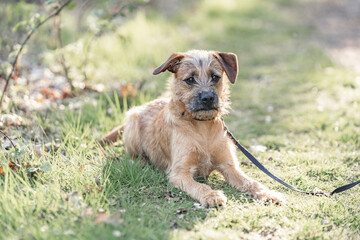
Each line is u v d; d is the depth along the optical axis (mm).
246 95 8398
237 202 4098
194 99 4449
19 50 6066
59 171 4395
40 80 7723
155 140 5125
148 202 3992
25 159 4500
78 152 4953
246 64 10617
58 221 3400
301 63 10586
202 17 14312
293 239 3443
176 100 4684
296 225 3627
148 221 3609
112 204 3877
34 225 3346
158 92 7570
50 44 8789
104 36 9711
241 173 4598
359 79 8812
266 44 12453
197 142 4652
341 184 4598
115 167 4543
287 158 5277
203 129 4680
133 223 3480
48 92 6988
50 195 3797
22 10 7211
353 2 19109
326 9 17828
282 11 16891
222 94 4828
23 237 3234
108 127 6082
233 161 4734
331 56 11367
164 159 5082
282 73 9828
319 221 3721
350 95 7922
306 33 14039
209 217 3740
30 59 8727
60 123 6094
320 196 4258
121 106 6887
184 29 13062
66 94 7137
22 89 6664
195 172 4836
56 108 6516
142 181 4480
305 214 3859
